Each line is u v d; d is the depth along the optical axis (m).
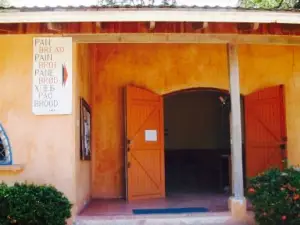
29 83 7.42
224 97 11.13
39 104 7.37
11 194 6.30
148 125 9.56
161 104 9.88
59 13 6.78
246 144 9.92
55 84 7.40
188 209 8.04
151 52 10.01
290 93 10.02
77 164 7.59
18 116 7.37
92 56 9.85
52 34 7.45
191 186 12.13
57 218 6.40
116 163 9.84
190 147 14.14
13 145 7.34
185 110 14.21
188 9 6.83
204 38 7.61
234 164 7.54
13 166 7.19
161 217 7.36
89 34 7.45
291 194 6.70
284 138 9.56
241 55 10.10
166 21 7.04
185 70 10.02
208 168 13.96
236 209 7.40
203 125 14.17
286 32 7.73
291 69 10.09
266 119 9.79
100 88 9.92
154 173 9.52
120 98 9.90
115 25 7.44
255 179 7.10
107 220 7.23
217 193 10.46
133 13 6.81
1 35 7.45
